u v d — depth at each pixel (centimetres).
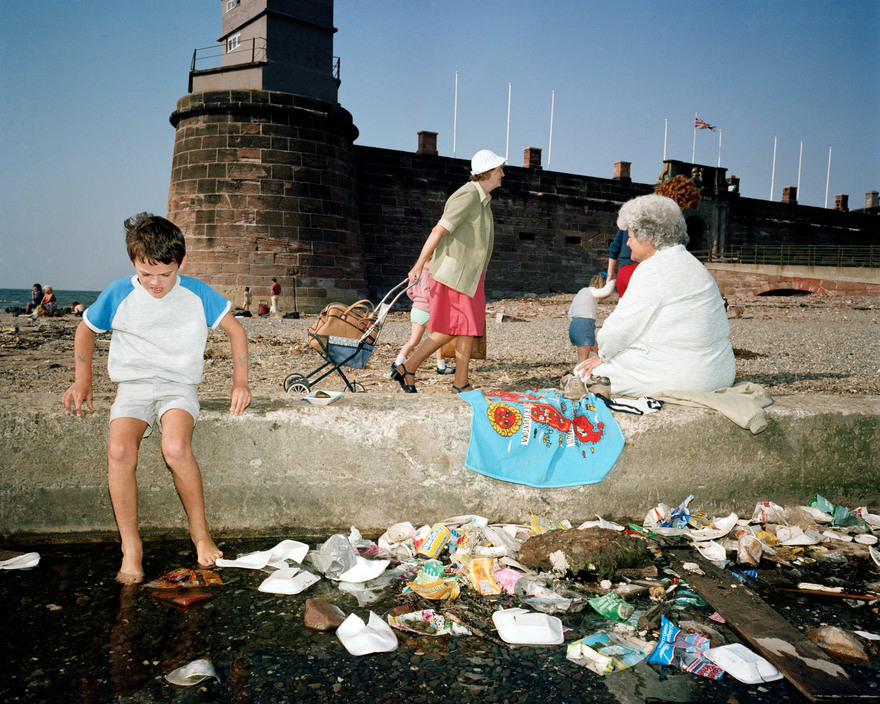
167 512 297
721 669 200
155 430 287
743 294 3125
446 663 201
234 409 288
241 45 2414
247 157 2255
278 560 273
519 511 315
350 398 322
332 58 2467
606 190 3297
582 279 3247
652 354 347
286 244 2283
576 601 241
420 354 469
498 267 3030
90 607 231
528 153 3162
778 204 3797
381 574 266
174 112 2342
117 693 179
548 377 695
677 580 265
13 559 267
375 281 2719
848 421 345
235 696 179
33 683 183
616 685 191
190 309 270
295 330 1419
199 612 229
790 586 268
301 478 299
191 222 2266
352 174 2520
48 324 1605
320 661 199
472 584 256
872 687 194
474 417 306
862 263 3700
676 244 351
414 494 308
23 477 286
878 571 284
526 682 191
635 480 323
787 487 344
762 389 350
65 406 274
